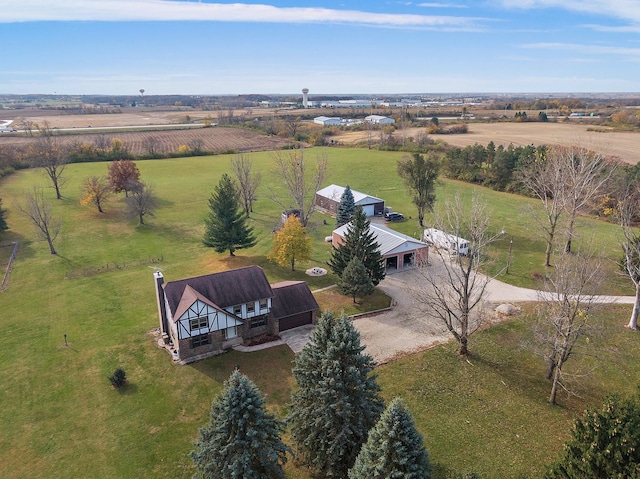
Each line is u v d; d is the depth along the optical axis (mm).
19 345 39250
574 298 33844
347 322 25359
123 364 36406
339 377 24484
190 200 86062
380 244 55281
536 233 60719
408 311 44844
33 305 46656
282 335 40906
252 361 36875
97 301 47438
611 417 20172
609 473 19000
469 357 36875
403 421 19953
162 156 125375
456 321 42531
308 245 53094
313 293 48531
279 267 55750
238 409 21719
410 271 54219
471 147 101562
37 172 103625
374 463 20422
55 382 34312
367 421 25422
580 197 53531
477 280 50875
